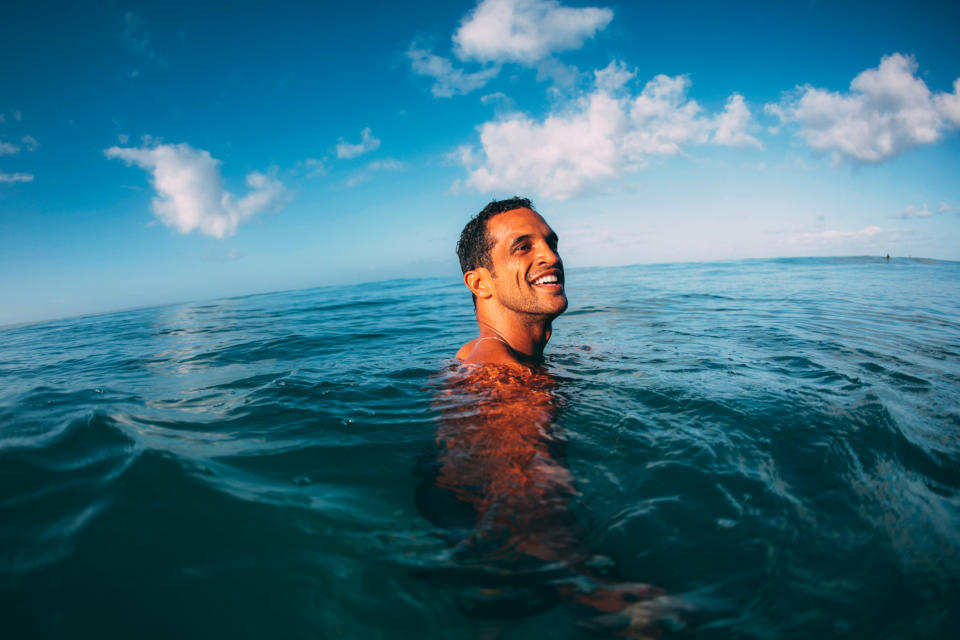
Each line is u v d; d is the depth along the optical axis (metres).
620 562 1.09
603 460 1.58
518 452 1.52
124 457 1.49
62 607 0.85
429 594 0.97
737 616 0.92
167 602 0.90
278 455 1.69
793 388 2.31
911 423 1.86
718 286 11.45
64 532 1.07
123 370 3.92
